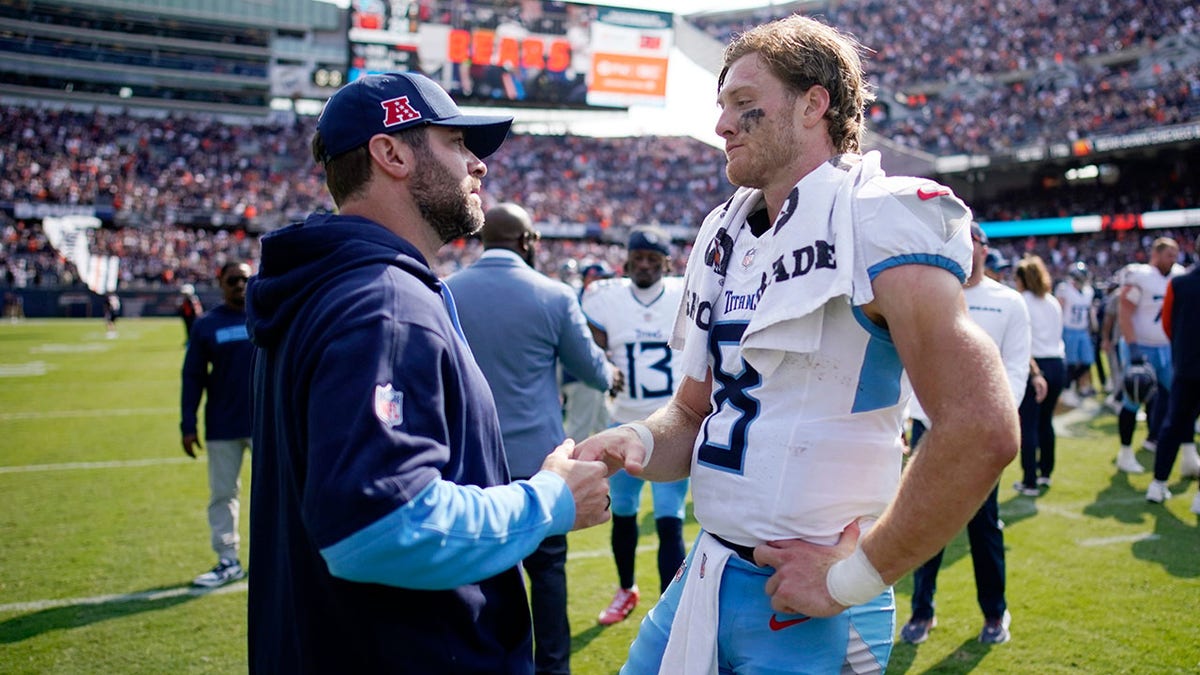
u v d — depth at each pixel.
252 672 1.55
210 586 4.57
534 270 3.77
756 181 1.70
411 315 1.35
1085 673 3.37
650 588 4.57
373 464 1.21
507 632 1.57
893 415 1.64
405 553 1.22
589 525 1.59
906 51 38.91
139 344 19.91
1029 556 4.82
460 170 1.60
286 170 38.75
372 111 1.52
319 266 1.41
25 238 31.25
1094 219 29.75
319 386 1.27
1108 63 33.09
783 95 1.64
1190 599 4.11
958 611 4.11
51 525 5.70
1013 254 31.98
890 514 1.41
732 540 1.68
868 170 1.58
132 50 40.91
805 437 1.57
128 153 36.78
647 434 1.87
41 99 40.25
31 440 8.74
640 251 4.29
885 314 1.46
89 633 3.94
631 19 35.12
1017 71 35.03
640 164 42.59
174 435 9.04
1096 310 11.41
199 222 34.00
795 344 1.54
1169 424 5.82
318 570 1.38
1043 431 6.50
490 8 34.00
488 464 1.53
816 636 1.60
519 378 3.37
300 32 42.75
